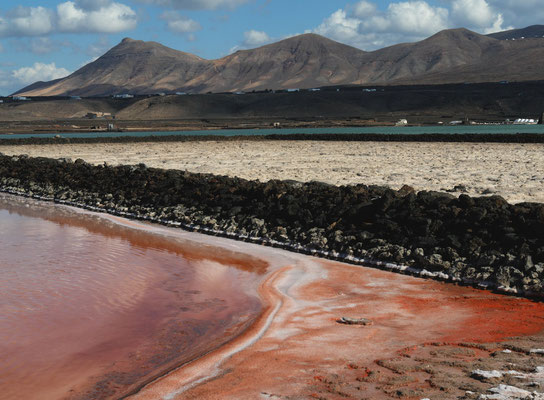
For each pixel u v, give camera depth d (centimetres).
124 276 1395
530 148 5147
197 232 2042
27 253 1650
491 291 1257
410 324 1031
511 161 3766
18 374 844
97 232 2033
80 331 1016
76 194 2961
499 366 791
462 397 685
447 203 1592
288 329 1016
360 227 1659
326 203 1830
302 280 1365
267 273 1438
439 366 807
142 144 7062
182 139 7656
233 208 2069
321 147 5978
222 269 1479
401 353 877
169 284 1330
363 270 1458
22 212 2578
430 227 1505
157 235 1978
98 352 923
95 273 1420
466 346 903
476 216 1448
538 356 837
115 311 1126
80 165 3416
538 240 1319
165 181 2580
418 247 1465
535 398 665
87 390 789
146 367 864
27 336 991
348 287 1299
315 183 2159
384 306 1149
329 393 732
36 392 788
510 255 1312
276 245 1777
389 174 3047
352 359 860
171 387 781
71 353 920
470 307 1134
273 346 930
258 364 852
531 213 1395
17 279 1355
